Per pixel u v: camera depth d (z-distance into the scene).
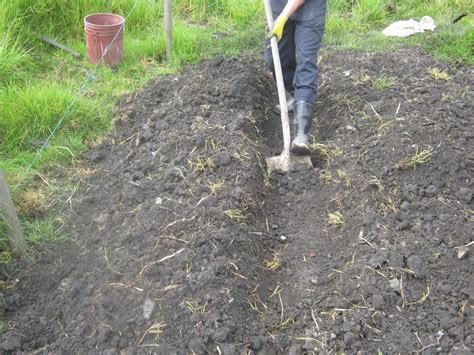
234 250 3.11
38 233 3.31
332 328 2.74
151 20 6.10
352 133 4.15
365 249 3.09
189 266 2.97
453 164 3.57
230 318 2.76
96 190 3.66
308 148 3.90
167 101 4.54
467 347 2.59
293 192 3.75
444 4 6.75
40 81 4.87
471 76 5.07
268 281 3.10
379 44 5.79
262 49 5.57
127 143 4.12
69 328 2.79
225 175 3.60
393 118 4.11
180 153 3.78
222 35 6.02
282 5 4.11
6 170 3.75
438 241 3.11
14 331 2.78
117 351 2.66
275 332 2.79
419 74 4.93
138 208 3.39
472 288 2.87
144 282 2.94
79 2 5.67
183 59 5.34
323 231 3.38
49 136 4.14
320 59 5.39
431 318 2.74
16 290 3.00
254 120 4.26
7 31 5.09
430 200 3.38
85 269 3.08
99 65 5.19
